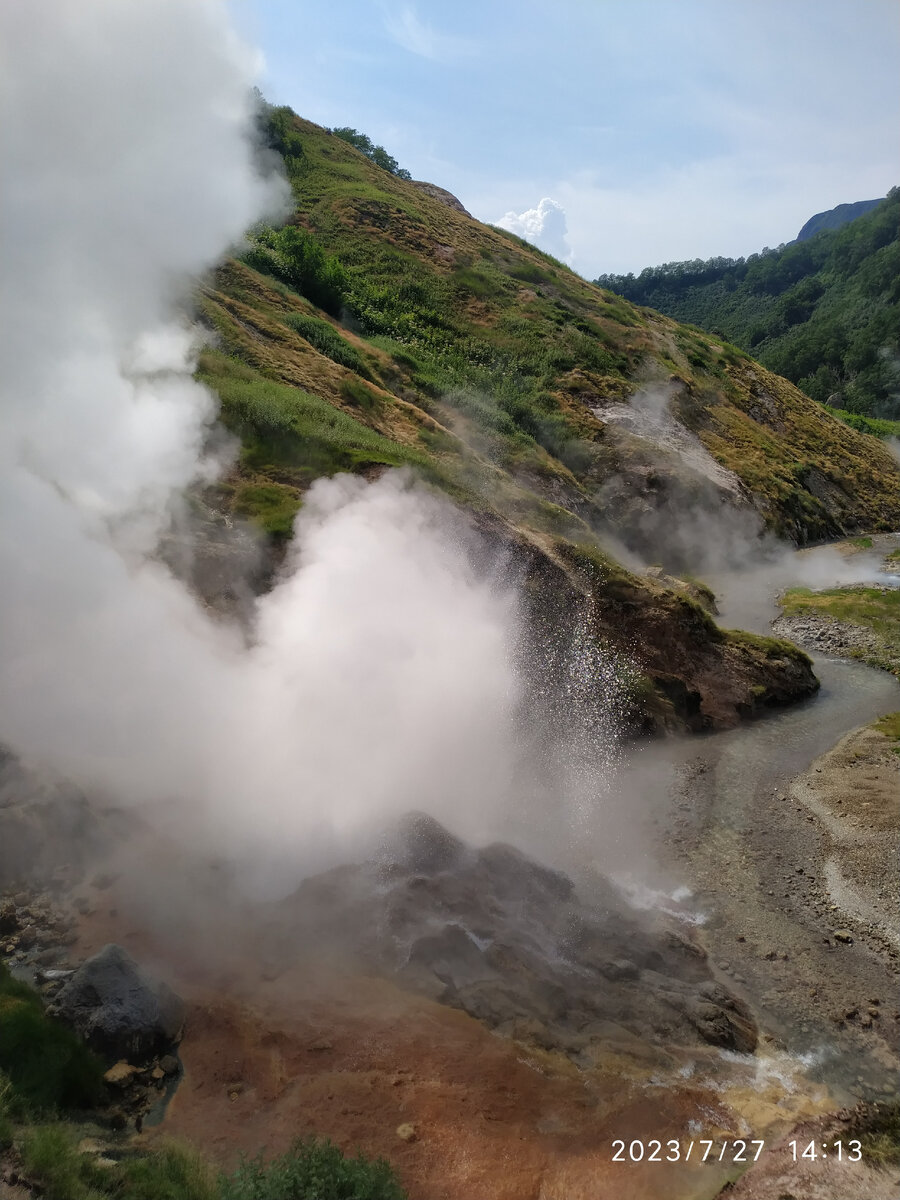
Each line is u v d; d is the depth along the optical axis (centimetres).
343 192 5972
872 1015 1163
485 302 5409
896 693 2497
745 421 5441
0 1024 816
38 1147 681
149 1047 885
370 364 3769
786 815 1734
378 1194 712
